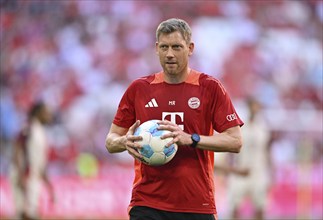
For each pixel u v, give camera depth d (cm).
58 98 6862
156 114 1809
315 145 5384
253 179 4291
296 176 4984
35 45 7425
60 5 7781
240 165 4291
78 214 4822
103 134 6312
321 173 5025
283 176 4984
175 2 7894
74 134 6034
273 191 4944
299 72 7381
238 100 7044
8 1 7700
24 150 3944
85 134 6125
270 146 4331
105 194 4931
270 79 7281
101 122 6494
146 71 7294
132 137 1739
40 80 7069
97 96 6869
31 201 3966
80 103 6738
